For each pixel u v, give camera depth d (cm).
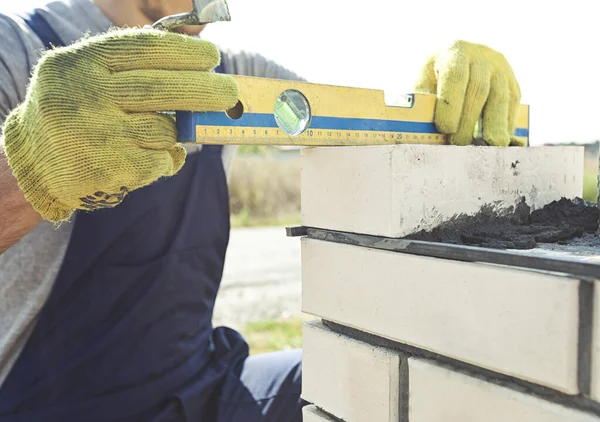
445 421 92
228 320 469
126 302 171
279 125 102
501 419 83
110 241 167
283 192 1111
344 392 112
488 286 83
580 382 75
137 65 90
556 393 78
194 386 173
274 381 176
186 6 178
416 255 94
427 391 94
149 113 92
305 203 119
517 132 145
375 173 101
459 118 123
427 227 103
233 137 97
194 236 183
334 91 107
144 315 170
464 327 87
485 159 112
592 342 73
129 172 90
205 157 188
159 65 90
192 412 168
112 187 92
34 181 95
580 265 74
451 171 106
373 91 113
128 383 167
